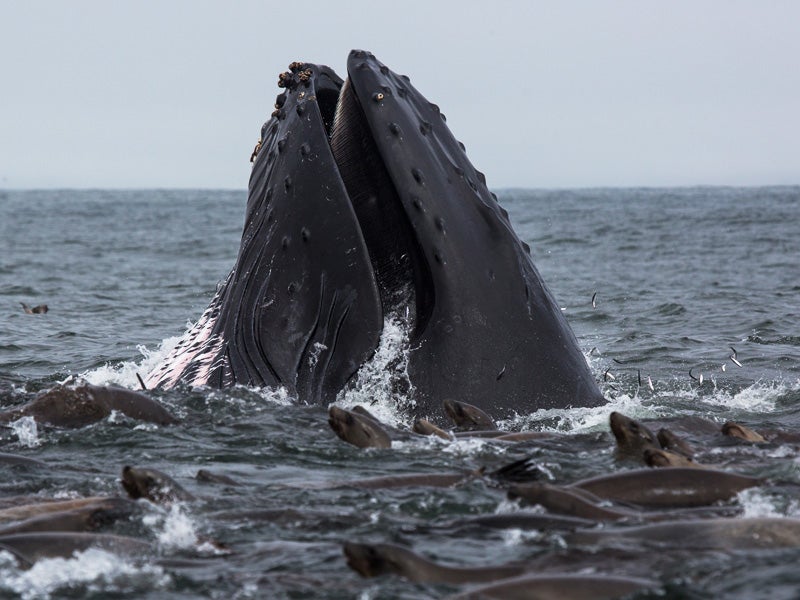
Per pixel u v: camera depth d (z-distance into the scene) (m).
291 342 42.06
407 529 30.12
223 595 25.70
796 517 30.47
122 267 133.00
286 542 29.28
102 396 42.50
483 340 41.38
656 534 28.36
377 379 41.50
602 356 65.62
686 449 38.53
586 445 39.75
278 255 42.66
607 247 155.38
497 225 42.84
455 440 39.09
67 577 26.62
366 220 43.25
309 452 38.78
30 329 76.88
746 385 56.53
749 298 96.81
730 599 24.28
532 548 28.17
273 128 45.38
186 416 41.94
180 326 80.50
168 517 30.77
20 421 41.41
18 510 31.33
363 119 43.78
